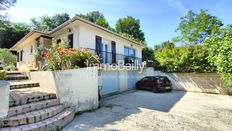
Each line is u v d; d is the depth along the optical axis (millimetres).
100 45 11781
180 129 4887
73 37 10586
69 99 6188
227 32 7262
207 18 18844
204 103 8719
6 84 3498
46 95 5762
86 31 10555
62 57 6922
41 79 7234
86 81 6902
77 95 6488
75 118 5824
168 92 13016
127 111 6883
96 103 7324
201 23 19078
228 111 7074
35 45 14023
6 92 3488
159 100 9484
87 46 10539
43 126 4230
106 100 9430
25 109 4746
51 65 6898
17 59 20422
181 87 14297
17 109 4539
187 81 13969
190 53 13594
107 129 4793
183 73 14242
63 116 5035
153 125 5195
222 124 5383
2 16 8000
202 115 6426
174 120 5738
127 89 14016
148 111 6926
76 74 6512
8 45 28297
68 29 11094
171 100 9508
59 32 11977
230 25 7348
